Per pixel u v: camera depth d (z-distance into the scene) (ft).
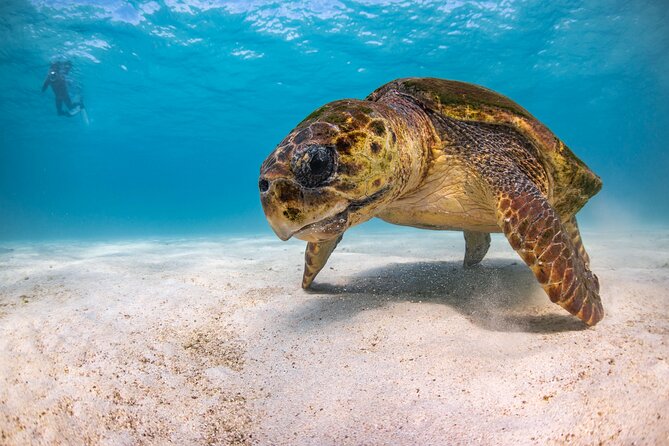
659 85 23.26
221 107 25.36
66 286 3.11
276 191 1.67
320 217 1.72
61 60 16.78
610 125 36.42
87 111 23.94
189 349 1.96
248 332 2.16
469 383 1.46
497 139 2.36
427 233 10.19
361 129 1.77
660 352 1.46
